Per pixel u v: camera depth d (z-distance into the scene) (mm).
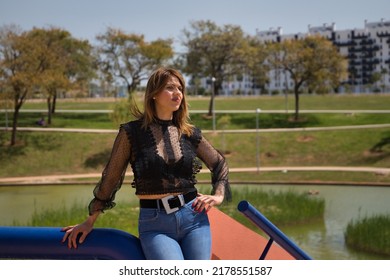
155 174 3088
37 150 50031
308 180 39375
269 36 154375
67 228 3031
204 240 3111
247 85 145625
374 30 143625
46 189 38719
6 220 25766
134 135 3143
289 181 39062
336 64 61469
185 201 3123
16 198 34188
